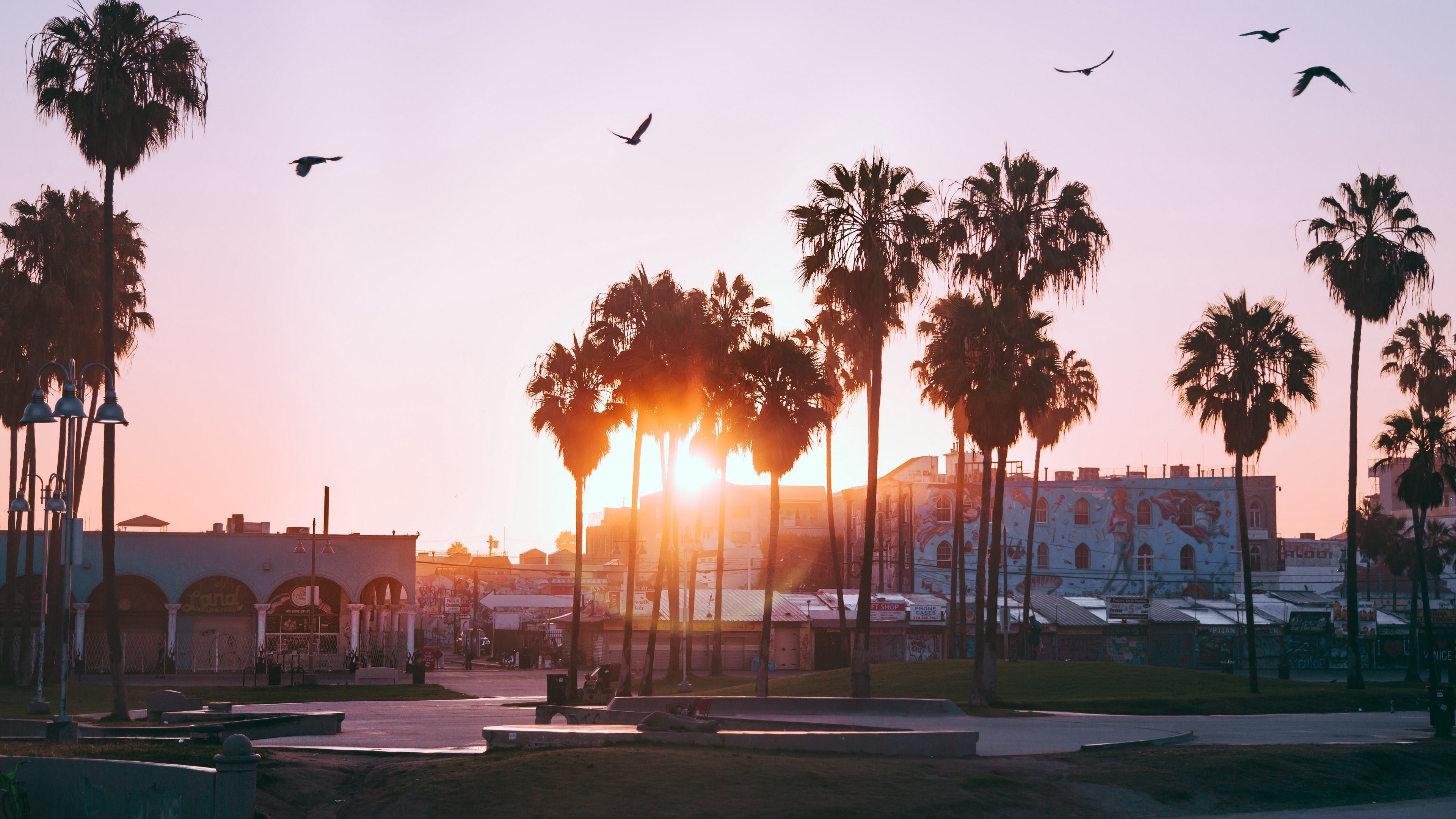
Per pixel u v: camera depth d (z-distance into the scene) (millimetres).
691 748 22250
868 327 37094
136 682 58438
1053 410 66562
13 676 54500
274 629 75812
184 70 36031
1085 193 42469
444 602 133500
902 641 83562
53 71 34906
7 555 55844
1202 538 101938
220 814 16422
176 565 72125
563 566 149750
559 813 17859
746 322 56406
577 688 47344
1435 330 68125
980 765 22062
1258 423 47500
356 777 20656
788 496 117625
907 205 36875
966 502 101438
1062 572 102062
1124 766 22609
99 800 17469
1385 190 52750
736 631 80625
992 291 42219
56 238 51281
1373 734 31562
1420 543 60906
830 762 21359
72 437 46500
